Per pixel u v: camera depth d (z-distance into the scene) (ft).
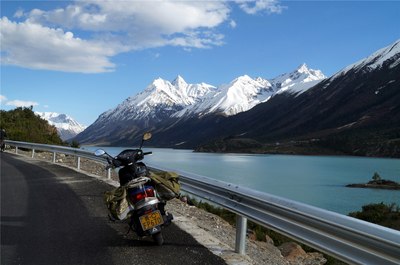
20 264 18.31
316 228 14.99
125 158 20.68
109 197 20.11
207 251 19.99
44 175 47.62
